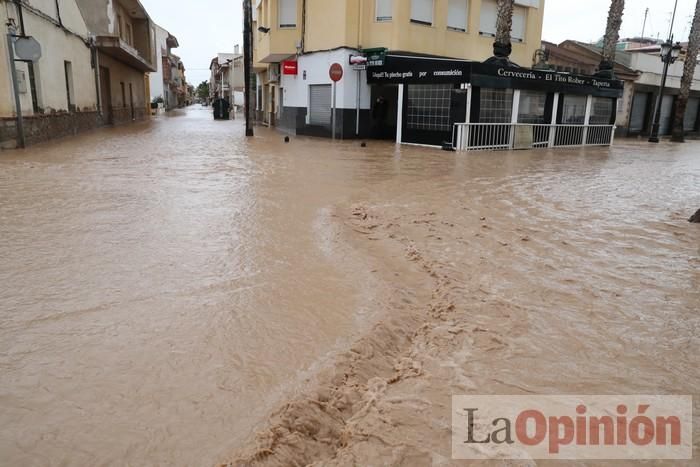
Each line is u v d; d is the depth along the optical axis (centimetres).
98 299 423
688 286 498
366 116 2209
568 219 754
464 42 2362
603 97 2402
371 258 556
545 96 2114
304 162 1302
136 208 728
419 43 2195
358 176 1097
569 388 323
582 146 2333
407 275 514
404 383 326
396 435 275
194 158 1313
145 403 290
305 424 279
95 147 1531
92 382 308
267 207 761
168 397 296
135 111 3600
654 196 958
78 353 340
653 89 3594
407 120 1973
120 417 278
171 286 455
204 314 402
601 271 536
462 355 361
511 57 2631
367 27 2162
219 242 584
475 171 1245
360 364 340
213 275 484
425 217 740
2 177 952
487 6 2441
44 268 489
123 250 546
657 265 557
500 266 544
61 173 1011
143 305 414
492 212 786
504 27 1933
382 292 461
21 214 683
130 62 3161
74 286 448
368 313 414
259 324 388
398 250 590
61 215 681
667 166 1531
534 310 436
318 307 423
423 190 954
